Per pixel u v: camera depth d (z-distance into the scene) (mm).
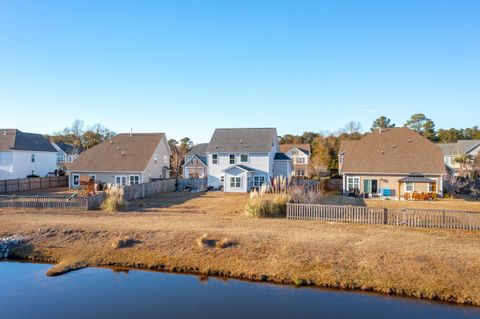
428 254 13273
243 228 17344
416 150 32594
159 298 11406
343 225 18109
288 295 11672
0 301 11172
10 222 18594
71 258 14922
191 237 15953
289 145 70438
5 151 40844
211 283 12750
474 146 59875
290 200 21328
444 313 10375
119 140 42344
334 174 52781
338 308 10688
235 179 36000
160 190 34906
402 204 25719
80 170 37844
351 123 93062
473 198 30109
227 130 41844
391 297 11484
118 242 15578
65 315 10188
